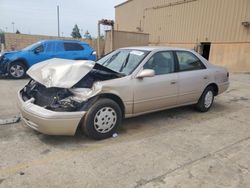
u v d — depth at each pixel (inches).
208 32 584.4
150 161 123.0
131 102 155.9
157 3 761.0
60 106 133.2
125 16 985.5
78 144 139.6
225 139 154.1
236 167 119.9
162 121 184.7
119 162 121.0
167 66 177.0
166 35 734.5
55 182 103.0
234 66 531.2
